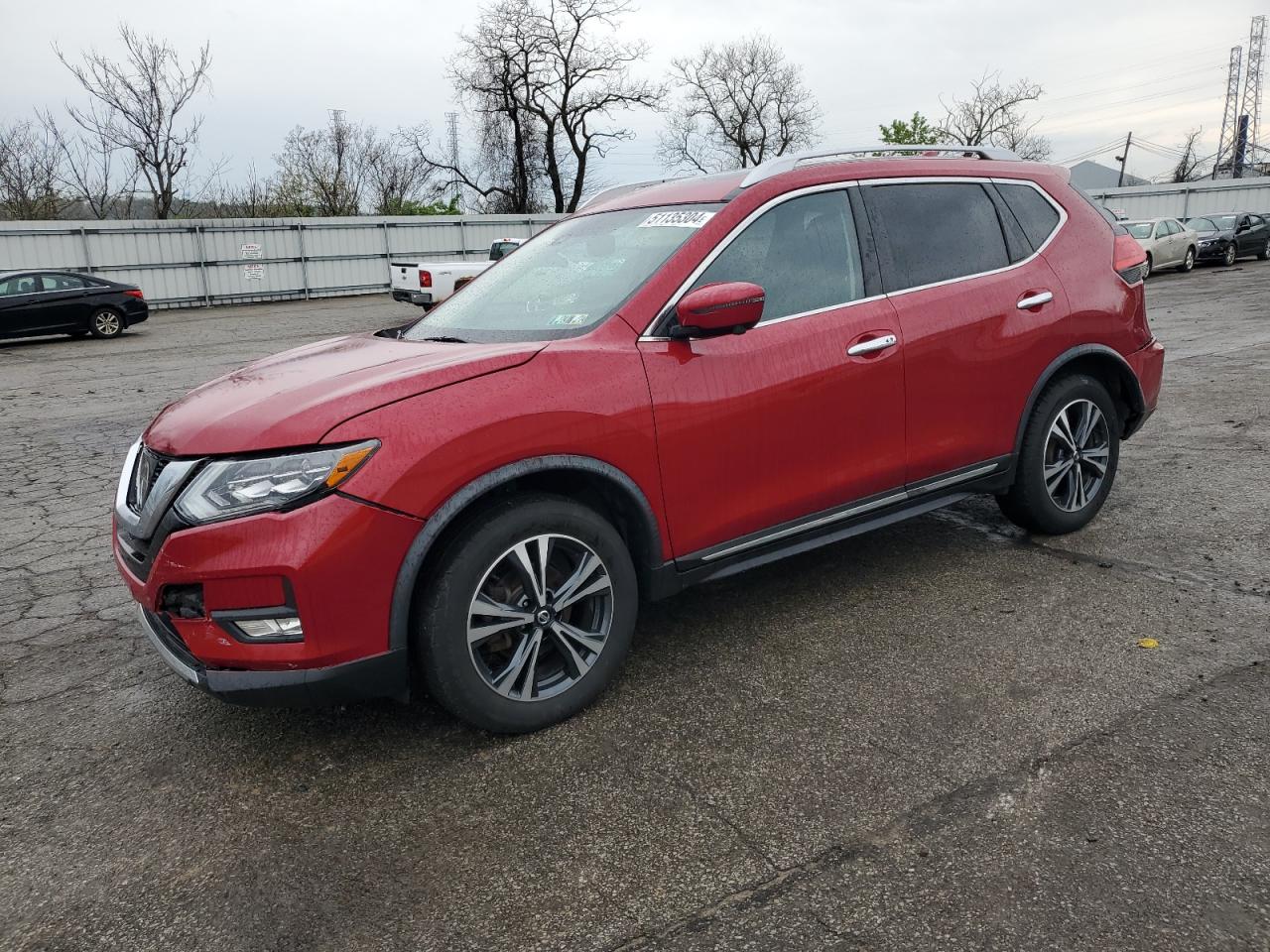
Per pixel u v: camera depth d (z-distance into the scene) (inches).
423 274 741.9
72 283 726.5
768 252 129.5
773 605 148.8
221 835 96.7
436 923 81.8
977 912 78.9
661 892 84.0
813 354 128.6
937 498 148.9
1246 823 88.4
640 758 106.5
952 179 152.2
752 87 2145.7
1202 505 184.5
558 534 109.2
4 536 213.6
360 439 96.7
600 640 115.9
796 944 76.5
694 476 119.8
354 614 97.3
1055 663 122.9
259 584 94.7
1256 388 300.0
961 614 140.6
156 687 133.0
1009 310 150.1
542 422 106.0
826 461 132.2
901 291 140.6
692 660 130.8
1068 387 159.6
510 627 108.4
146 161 1430.9
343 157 1856.5
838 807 94.8
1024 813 91.7
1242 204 1333.7
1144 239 887.7
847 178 140.0
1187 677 116.8
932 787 97.2
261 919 83.6
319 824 97.5
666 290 120.3
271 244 1162.0
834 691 119.3
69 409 394.3
